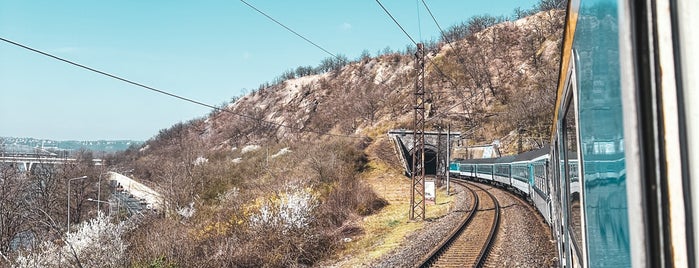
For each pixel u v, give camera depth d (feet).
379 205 112.06
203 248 64.95
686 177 3.67
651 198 3.85
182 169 140.97
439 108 317.22
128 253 65.77
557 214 26.35
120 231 78.48
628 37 4.08
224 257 60.23
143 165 330.13
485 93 307.37
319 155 144.97
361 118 369.30
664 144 3.74
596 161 7.21
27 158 212.84
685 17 3.77
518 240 55.62
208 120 558.56
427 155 237.04
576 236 12.87
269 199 88.74
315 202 92.99
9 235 112.68
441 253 52.60
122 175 297.74
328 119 422.41
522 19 375.25
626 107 4.22
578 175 10.25
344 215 98.12
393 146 203.10
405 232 74.84
